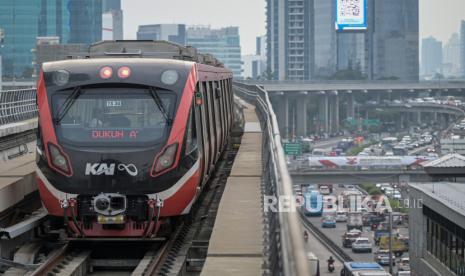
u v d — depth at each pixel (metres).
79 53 31.75
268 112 39.78
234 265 22.14
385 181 161.62
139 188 27.27
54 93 28.44
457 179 118.19
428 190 103.31
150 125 28.00
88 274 26.88
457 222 87.25
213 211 33.72
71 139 27.72
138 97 28.33
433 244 98.69
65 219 27.45
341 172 161.00
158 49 34.78
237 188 32.91
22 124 52.81
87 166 27.28
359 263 95.50
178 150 27.77
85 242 28.70
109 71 28.53
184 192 28.08
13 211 30.53
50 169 27.64
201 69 32.72
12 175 31.59
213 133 37.59
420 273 104.19
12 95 57.69
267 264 20.84
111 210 27.16
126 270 27.25
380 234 169.75
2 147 48.12
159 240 28.06
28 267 25.61
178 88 28.52
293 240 12.98
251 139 53.62
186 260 26.50
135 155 27.38
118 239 27.55
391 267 118.81
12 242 28.75
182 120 28.11
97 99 28.31
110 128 27.91
